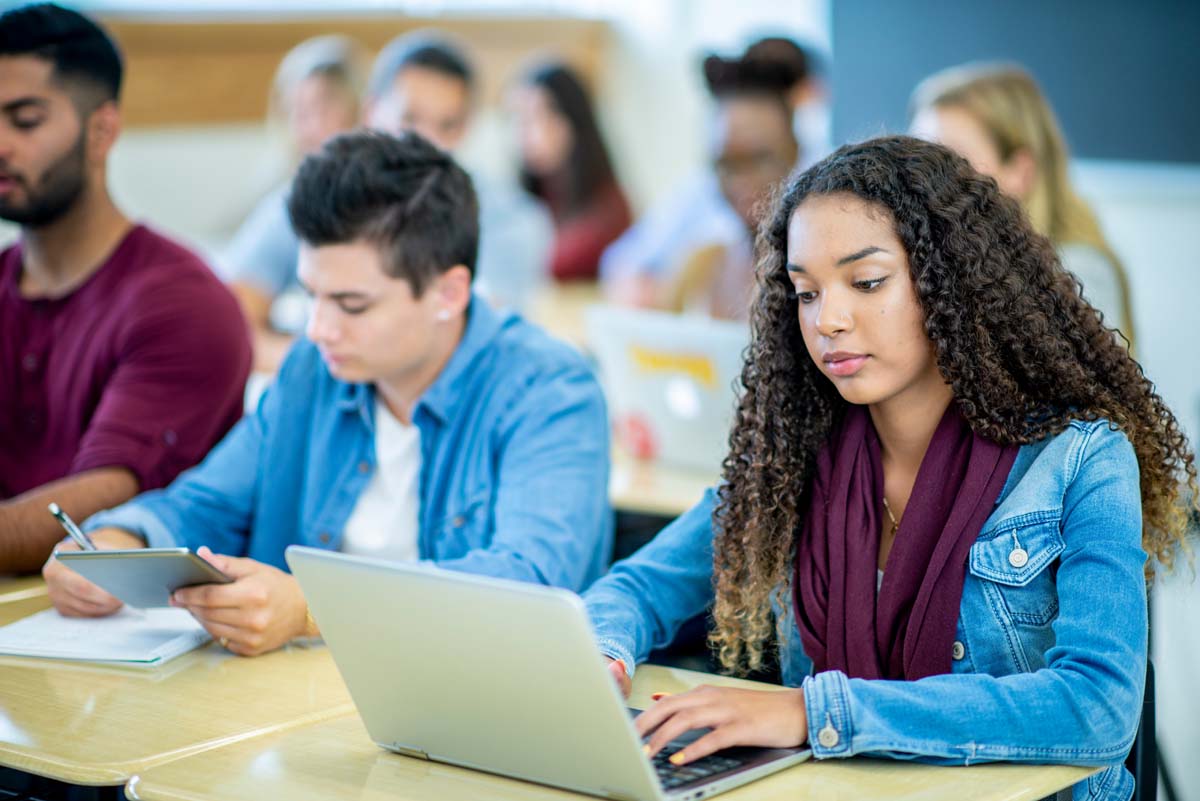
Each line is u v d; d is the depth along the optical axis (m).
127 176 4.91
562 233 5.08
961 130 2.97
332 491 1.94
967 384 1.41
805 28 5.54
